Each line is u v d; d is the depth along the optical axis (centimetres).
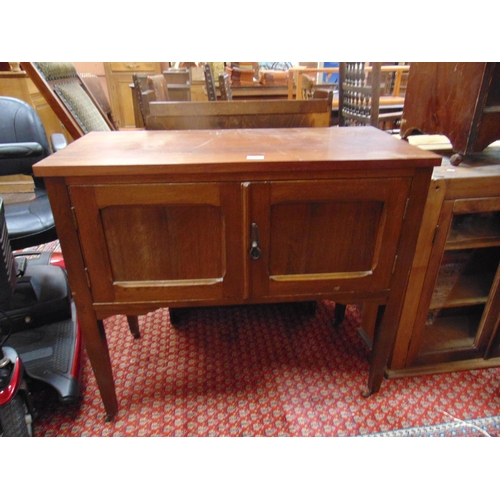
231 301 94
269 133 106
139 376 127
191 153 83
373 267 93
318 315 158
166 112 128
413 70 126
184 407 115
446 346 127
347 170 80
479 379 125
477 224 118
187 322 155
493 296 117
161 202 79
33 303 122
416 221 88
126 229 83
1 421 90
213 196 80
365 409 114
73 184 76
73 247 83
